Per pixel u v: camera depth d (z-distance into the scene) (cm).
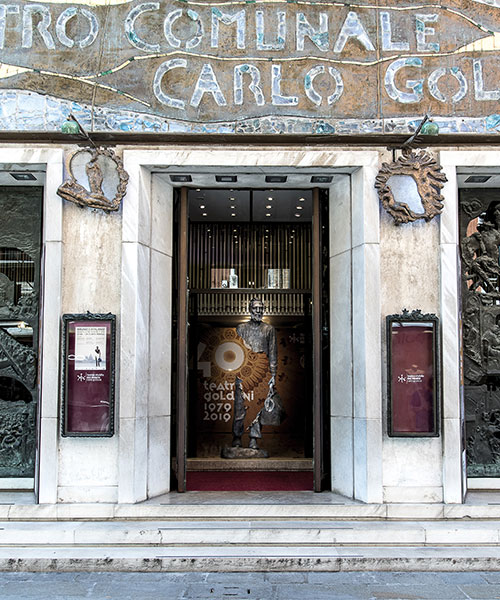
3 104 711
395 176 700
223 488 768
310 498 707
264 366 1077
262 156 701
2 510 666
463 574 577
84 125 710
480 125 716
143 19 722
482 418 780
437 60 723
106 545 620
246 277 998
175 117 715
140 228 701
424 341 695
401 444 689
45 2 720
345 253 743
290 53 722
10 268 785
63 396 684
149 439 710
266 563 582
